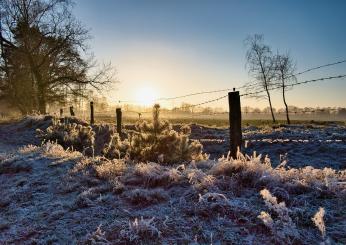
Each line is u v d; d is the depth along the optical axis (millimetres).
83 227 5375
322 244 3850
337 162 11531
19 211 6660
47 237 5328
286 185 5348
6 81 47094
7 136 23953
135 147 8938
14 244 5387
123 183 6832
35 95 46656
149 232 4738
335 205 4781
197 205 5203
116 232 4965
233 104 7980
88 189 6992
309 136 16953
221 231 4520
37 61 46188
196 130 23125
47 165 9500
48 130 17844
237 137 7969
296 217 4465
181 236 4570
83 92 46812
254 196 5293
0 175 9648
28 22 44938
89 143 15906
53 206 6516
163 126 8891
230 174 6078
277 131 19203
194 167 7008
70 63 47000
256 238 4270
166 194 5844
